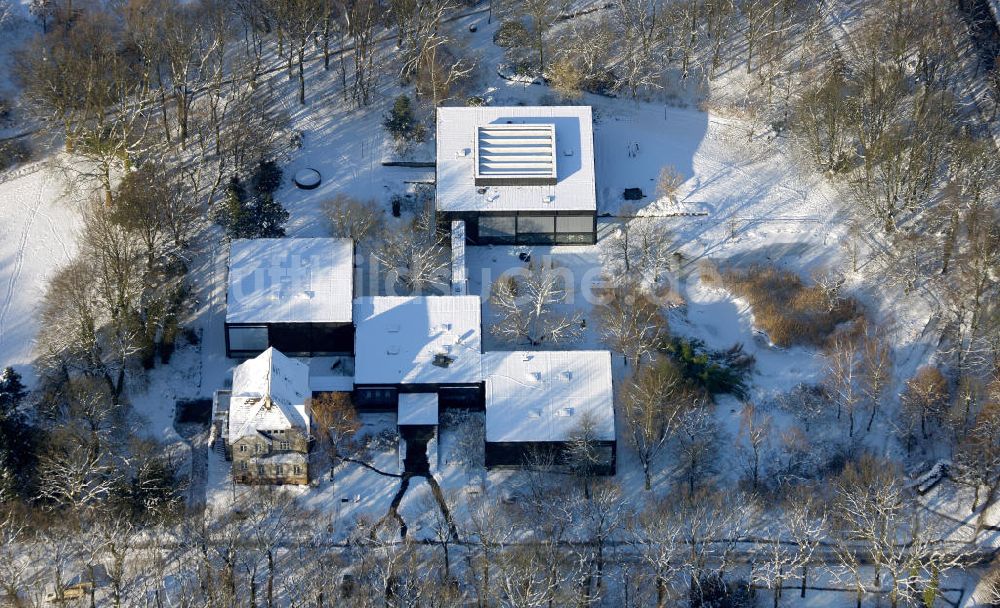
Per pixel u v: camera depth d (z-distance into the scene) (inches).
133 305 7544.3
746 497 7140.8
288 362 7175.2
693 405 7342.5
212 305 7706.7
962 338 7623.0
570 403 7253.9
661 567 6717.5
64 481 6963.6
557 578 6791.3
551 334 7623.0
